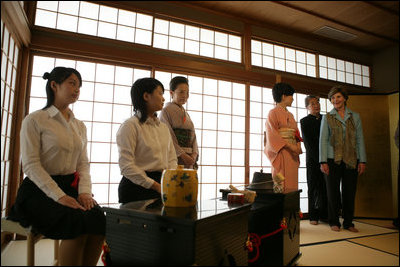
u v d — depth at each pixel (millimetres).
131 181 1588
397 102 4070
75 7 3027
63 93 1454
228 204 1417
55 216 1218
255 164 3961
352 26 4219
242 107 3910
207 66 3596
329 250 2223
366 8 3734
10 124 2498
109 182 3021
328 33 4430
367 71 5188
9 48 2297
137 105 1697
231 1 3557
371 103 4199
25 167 1294
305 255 2084
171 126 2354
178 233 1008
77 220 1189
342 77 4906
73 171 1507
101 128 3035
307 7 3719
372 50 5094
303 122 3566
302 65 4535
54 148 1382
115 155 3068
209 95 3711
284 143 2576
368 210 4020
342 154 3041
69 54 2891
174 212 1129
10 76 2408
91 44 2963
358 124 3139
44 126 1366
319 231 2963
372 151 4121
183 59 3461
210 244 1084
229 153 3770
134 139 1609
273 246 1705
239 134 3855
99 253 1317
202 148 3613
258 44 4176
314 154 3441
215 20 3754
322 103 4543
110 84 3115
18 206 1292
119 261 1158
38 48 2760
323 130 3094
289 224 1832
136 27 3309
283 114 2703
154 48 3330
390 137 4137
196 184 1294
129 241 1139
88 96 3008
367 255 2094
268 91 4164
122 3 3201
